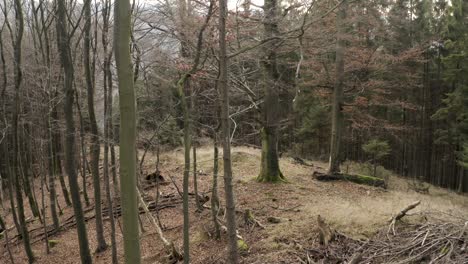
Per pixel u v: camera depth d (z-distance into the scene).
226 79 3.89
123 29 2.67
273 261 5.70
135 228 2.75
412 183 17.42
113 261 7.29
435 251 4.91
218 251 6.70
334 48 11.62
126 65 2.68
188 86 7.61
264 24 6.16
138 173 10.02
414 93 21.58
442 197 14.48
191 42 5.75
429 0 20.66
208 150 15.90
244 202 8.95
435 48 20.77
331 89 13.26
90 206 11.70
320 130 20.53
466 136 18.16
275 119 10.48
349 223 6.72
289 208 8.28
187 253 4.84
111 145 8.45
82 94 11.73
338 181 11.52
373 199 9.06
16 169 8.67
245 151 15.65
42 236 10.27
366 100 13.08
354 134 21.55
